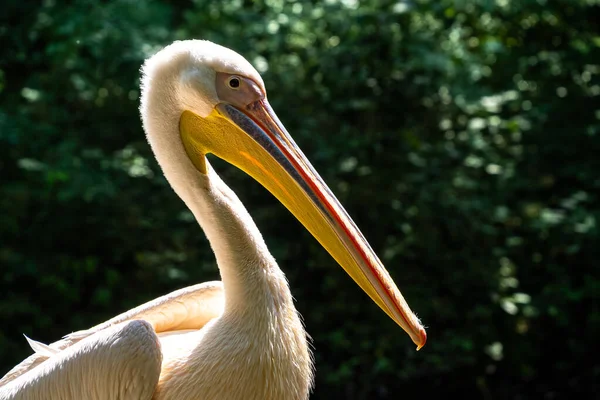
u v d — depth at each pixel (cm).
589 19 1479
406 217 1250
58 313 1255
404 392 1211
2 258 1238
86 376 510
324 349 1234
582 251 1301
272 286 521
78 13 1428
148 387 502
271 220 1281
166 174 543
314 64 1325
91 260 1258
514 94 1415
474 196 1285
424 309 1207
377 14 1301
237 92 535
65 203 1283
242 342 508
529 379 1254
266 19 1411
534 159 1384
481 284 1238
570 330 1262
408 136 1298
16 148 1335
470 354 1207
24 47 1462
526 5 1439
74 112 1393
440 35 1383
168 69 533
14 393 536
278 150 536
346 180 1276
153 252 1281
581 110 1395
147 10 1429
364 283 535
